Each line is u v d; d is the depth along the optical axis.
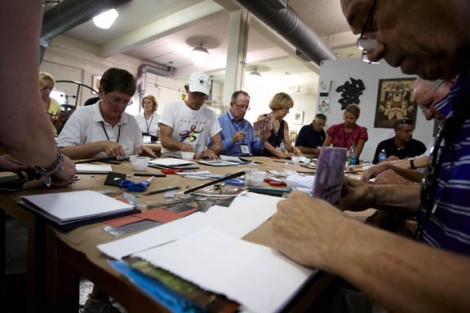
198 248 0.40
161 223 0.53
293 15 3.56
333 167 0.53
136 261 0.35
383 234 0.32
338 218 0.37
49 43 5.18
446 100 0.60
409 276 0.26
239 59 4.08
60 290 0.49
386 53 0.55
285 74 8.02
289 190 0.94
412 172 1.07
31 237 0.54
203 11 4.17
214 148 2.41
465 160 0.47
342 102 4.10
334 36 5.04
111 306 1.08
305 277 0.35
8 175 0.80
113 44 5.89
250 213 0.62
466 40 0.44
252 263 0.37
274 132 3.26
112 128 1.67
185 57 6.84
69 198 0.61
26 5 0.49
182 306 0.28
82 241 0.44
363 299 0.66
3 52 0.47
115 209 0.56
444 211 0.49
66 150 1.32
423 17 0.44
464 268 0.25
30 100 0.53
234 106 2.79
